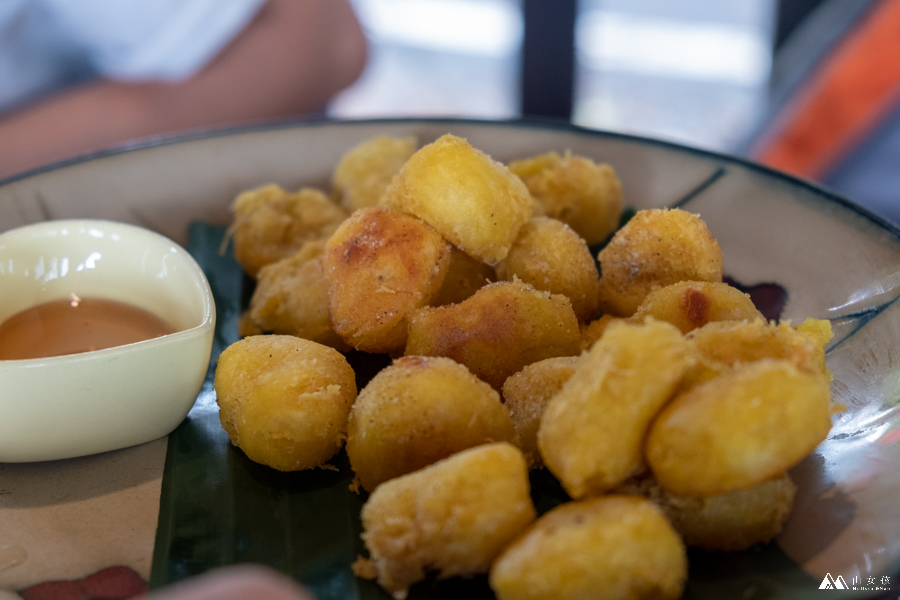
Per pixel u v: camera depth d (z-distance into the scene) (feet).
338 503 1.13
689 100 3.74
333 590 1.04
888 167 2.46
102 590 1.05
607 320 1.32
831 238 1.42
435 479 1.01
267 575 0.89
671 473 0.99
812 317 1.36
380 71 4.12
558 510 1.00
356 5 3.41
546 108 2.78
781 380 0.98
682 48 4.11
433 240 1.28
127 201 1.62
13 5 2.19
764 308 1.40
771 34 3.20
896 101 2.35
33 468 1.18
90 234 1.37
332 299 1.30
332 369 1.19
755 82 3.81
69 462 1.19
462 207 1.27
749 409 0.97
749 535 1.03
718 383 1.00
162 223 1.62
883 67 2.34
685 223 1.32
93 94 2.35
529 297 1.23
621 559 0.95
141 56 2.35
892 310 1.28
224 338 1.41
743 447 0.97
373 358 1.33
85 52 2.33
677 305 1.21
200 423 1.25
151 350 1.16
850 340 1.29
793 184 1.51
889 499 1.04
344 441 1.17
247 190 1.67
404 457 1.09
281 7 2.54
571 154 1.60
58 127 2.27
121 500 1.14
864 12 2.41
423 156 1.30
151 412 1.20
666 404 1.02
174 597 0.85
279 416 1.14
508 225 1.30
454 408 1.09
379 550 1.02
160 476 1.17
